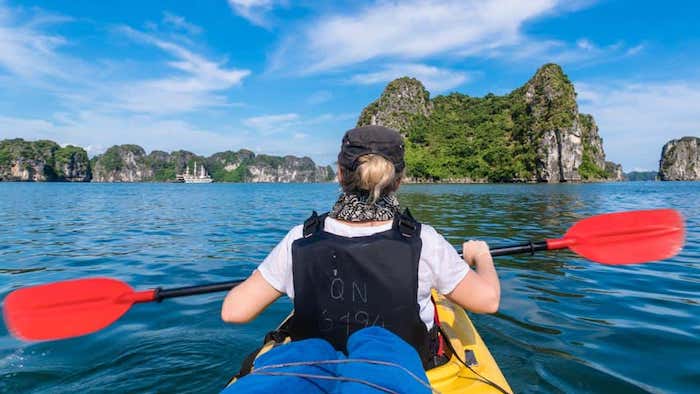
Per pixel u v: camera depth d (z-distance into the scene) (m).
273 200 26.94
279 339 2.24
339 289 1.40
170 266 6.31
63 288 2.22
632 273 5.40
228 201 25.62
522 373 2.76
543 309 3.99
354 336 1.34
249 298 1.46
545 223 10.92
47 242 8.70
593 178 105.56
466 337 2.51
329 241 1.39
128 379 2.82
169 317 3.91
